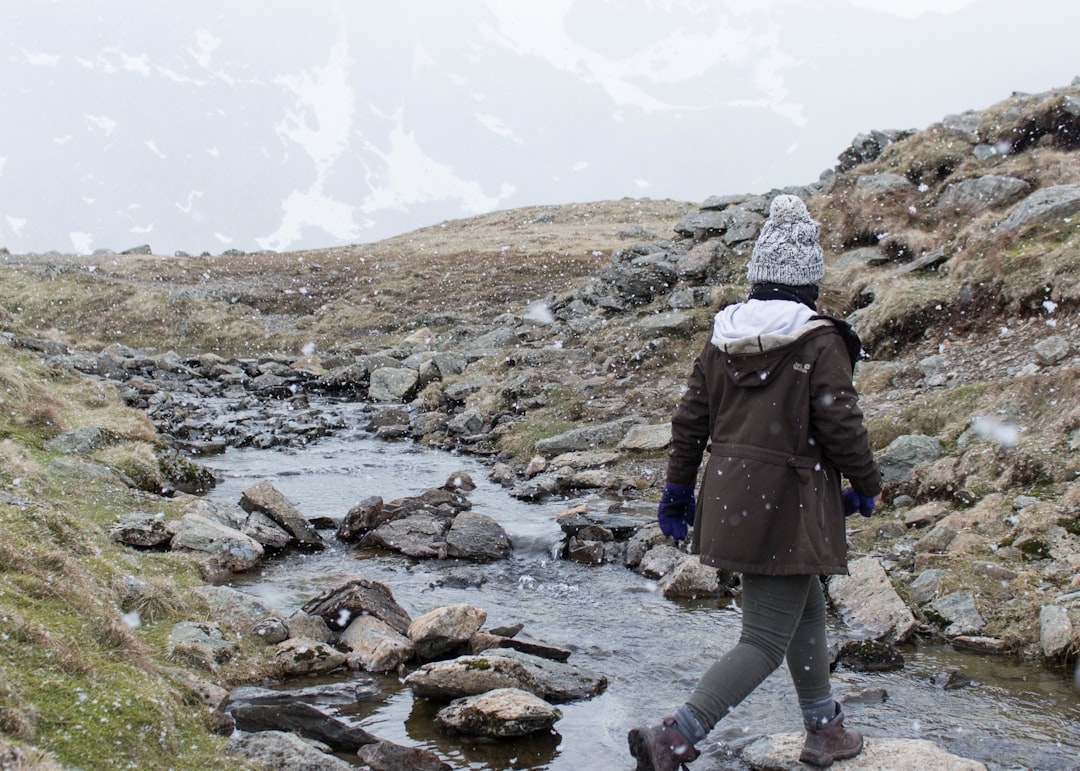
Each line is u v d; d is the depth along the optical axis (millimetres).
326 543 8578
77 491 8047
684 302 17359
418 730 4609
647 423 12789
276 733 4062
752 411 3506
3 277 32062
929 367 11367
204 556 7254
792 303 3578
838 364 3414
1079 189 12805
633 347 16031
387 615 5992
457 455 13312
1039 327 10930
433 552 8164
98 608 4629
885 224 16375
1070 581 6098
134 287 31391
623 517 8938
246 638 5566
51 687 3520
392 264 39125
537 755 4340
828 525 3451
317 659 5344
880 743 4121
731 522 3449
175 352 25125
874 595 6387
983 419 8555
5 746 2848
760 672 3463
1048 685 5090
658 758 3309
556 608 6730
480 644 5617
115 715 3541
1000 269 12094
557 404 14578
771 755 4102
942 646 5805
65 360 17719
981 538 6980
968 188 15828
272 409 17328
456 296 32250
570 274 34781
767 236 3709
